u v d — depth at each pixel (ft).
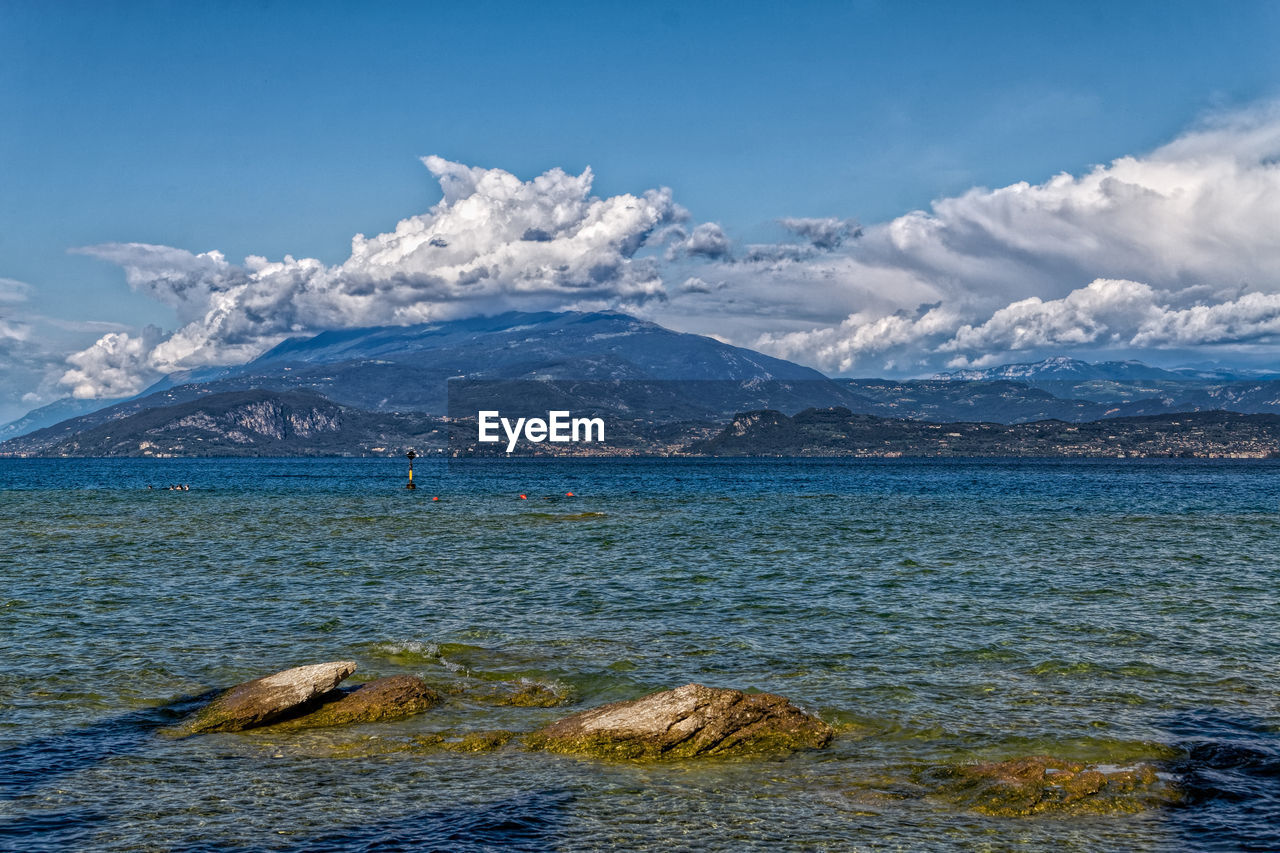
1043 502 331.36
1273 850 44.86
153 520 244.42
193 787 52.60
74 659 83.05
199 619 102.73
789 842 45.91
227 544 181.68
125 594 118.93
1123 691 72.28
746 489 453.58
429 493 421.18
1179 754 57.82
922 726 63.77
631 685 75.10
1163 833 46.75
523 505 320.09
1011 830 47.16
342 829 47.26
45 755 57.77
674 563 151.53
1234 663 81.25
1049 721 64.59
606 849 45.14
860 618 102.78
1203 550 168.35
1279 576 133.80
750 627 98.32
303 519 250.16
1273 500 341.21
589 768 55.62
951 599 114.83
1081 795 50.83
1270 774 53.93
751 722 60.13
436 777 54.13
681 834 46.80
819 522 236.84
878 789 52.60
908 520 243.19
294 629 97.66
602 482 561.02
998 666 80.59
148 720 65.05
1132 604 110.93
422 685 69.36
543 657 84.89
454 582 130.93
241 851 44.83
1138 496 375.86
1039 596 116.88
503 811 49.42
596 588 125.29
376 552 168.35
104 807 49.85
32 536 196.24
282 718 64.08
